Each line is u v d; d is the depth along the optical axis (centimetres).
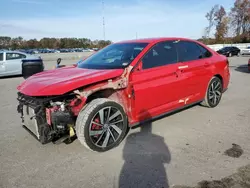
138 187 260
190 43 480
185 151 336
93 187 263
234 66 1574
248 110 521
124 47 431
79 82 312
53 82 321
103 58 425
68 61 2608
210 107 540
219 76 542
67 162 318
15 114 546
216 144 354
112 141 350
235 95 673
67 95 313
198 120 462
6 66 1235
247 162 300
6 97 749
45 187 265
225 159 309
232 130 406
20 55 1291
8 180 280
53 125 311
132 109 366
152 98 389
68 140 351
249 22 6025
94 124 326
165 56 418
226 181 262
